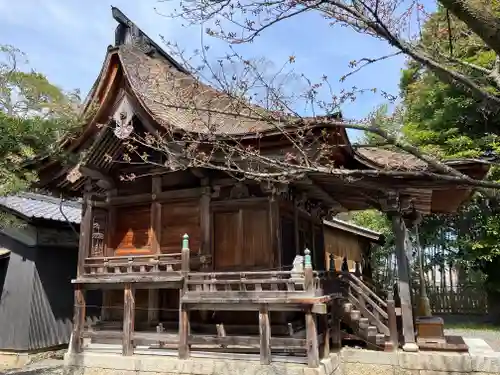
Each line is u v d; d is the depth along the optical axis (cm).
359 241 2127
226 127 735
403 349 812
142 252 964
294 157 541
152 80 854
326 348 753
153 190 973
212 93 587
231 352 784
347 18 409
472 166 691
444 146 1516
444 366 773
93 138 926
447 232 1852
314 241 1212
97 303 1249
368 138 856
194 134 664
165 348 852
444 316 1823
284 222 940
